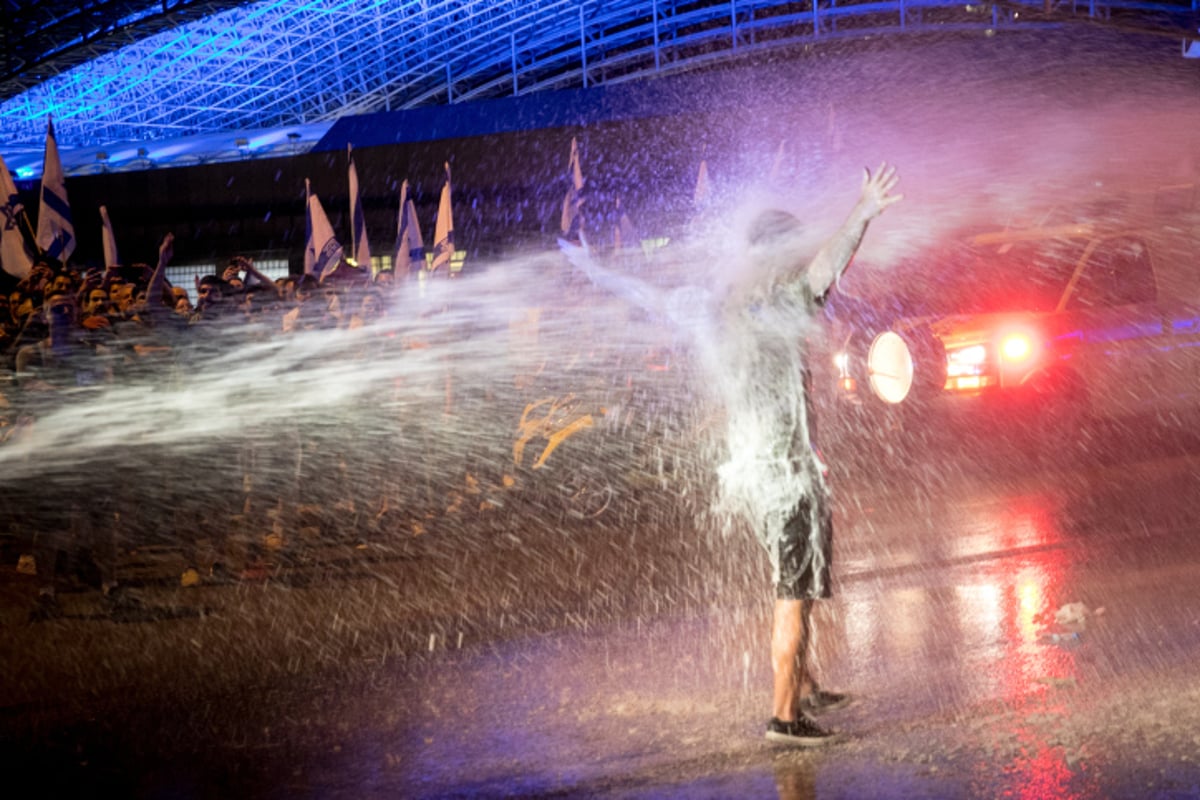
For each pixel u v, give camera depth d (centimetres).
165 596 802
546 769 384
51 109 6100
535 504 1036
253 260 3241
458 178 3059
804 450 415
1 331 939
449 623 643
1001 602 559
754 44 5438
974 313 855
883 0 4878
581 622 613
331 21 5825
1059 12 1925
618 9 5678
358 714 475
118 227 3322
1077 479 852
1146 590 553
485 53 6056
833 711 423
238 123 6556
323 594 775
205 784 402
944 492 877
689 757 384
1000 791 329
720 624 579
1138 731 367
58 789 407
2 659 636
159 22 4272
